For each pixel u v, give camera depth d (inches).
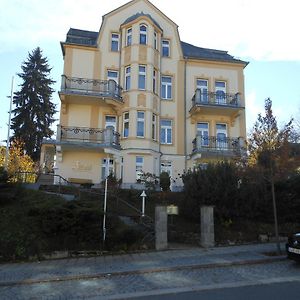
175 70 1154.7
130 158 1029.8
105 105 1077.8
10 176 679.1
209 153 1053.8
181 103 1133.7
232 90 1170.6
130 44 1101.7
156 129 1085.1
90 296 336.5
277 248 534.3
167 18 1186.6
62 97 1029.8
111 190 776.9
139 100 1060.5
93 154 1046.4
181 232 655.1
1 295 344.8
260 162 590.9
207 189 679.1
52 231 554.3
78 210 562.9
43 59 1873.8
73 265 471.8
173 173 1080.2
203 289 350.6
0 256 511.2
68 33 1173.1
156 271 435.8
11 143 1513.3
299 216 722.2
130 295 336.2
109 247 564.1
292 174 700.7
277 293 328.8
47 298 331.6
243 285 363.3
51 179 989.2
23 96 1766.7
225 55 1243.2
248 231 667.4
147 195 785.6
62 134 1007.6
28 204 627.2
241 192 683.4
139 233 591.8
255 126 647.8
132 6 1170.0
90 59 1099.9
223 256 512.4
